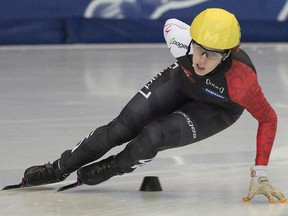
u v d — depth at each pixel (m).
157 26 24.28
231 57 7.24
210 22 6.94
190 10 23.50
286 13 24.25
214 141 11.09
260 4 24.03
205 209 7.57
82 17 23.56
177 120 7.57
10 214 7.35
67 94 14.92
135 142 7.55
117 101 14.15
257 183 7.74
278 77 17.48
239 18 23.89
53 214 7.35
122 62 19.84
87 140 7.98
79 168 8.16
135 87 15.77
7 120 12.38
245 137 11.42
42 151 10.27
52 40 23.70
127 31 24.19
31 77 17.20
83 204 7.77
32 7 22.91
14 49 22.45
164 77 8.00
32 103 13.95
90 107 13.52
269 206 7.66
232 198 8.04
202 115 7.72
